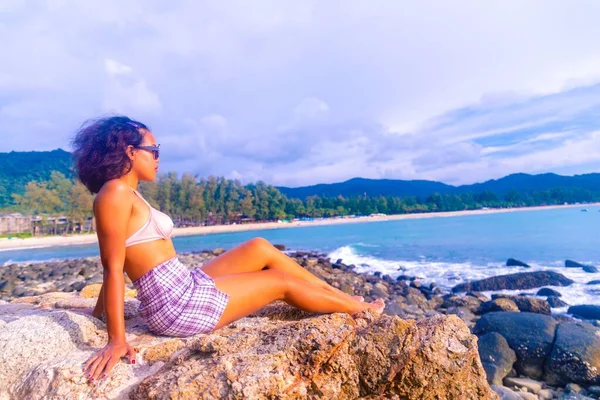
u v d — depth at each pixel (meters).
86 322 3.04
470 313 10.64
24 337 2.70
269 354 2.34
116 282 2.58
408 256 26.80
